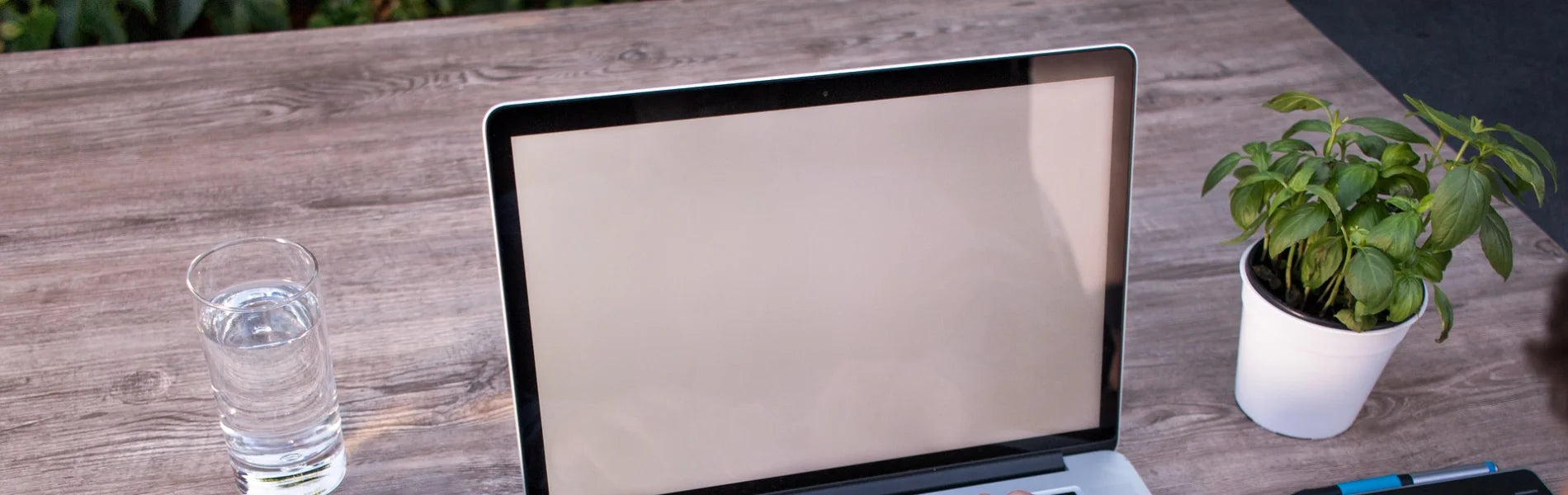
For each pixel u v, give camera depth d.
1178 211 1.15
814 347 0.80
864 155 0.77
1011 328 0.82
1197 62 1.38
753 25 1.45
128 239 1.09
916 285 0.80
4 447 0.88
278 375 0.80
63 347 0.97
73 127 1.24
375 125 1.26
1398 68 2.54
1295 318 0.82
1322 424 0.88
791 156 0.76
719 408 0.80
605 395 0.78
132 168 1.19
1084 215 0.81
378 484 0.86
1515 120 2.35
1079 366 0.84
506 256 0.74
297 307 0.81
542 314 0.76
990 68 0.77
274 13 2.26
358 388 0.94
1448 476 0.83
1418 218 0.74
